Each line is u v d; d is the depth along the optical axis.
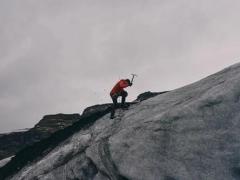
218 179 11.24
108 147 13.59
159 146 12.41
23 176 16.17
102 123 15.63
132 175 12.59
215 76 13.66
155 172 12.23
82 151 14.84
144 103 15.05
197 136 11.88
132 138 13.11
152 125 12.83
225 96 11.80
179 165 11.90
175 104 13.24
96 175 13.86
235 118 11.43
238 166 11.05
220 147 11.43
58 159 15.48
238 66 13.05
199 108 12.12
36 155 17.72
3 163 19.33
